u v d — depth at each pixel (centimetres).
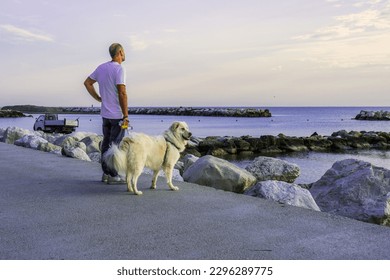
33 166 897
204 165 732
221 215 489
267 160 998
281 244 389
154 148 612
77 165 909
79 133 1652
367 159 3094
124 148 596
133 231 429
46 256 362
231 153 3419
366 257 359
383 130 6788
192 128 7475
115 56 654
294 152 3606
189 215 490
